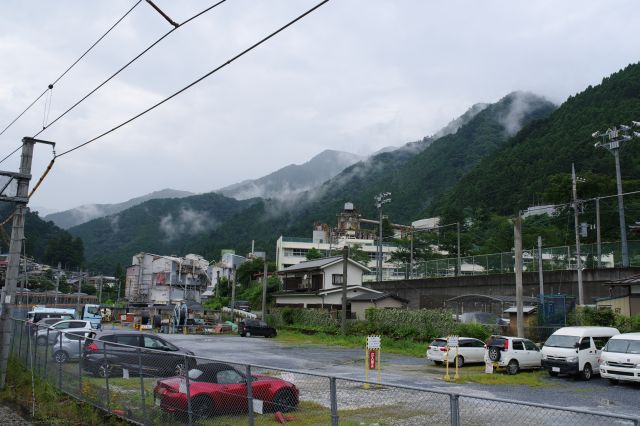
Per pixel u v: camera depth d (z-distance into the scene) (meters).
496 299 33.38
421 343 30.16
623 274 31.59
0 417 11.27
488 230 70.12
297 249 97.19
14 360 15.50
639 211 51.44
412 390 5.73
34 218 117.69
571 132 79.19
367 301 44.53
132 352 9.94
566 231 56.91
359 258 78.88
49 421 10.67
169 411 8.54
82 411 10.80
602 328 20.03
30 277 74.00
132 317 55.53
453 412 5.27
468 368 21.94
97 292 97.75
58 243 109.19
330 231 113.75
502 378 18.72
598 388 16.77
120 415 9.84
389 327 33.25
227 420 7.64
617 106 75.19
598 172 63.59
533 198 72.94
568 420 5.27
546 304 28.81
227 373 8.38
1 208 87.69
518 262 23.98
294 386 7.51
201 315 58.16
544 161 77.94
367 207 153.12
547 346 19.66
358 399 6.56
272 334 41.72
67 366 12.41
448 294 44.75
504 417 5.54
